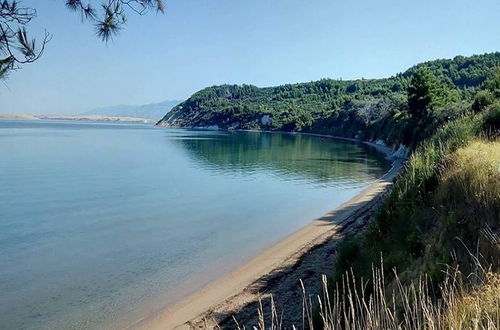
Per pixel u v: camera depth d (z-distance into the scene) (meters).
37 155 55.47
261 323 4.14
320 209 23.67
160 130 180.00
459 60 159.12
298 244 16.38
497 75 30.06
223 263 14.71
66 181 34.78
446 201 9.01
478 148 11.26
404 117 68.19
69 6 5.10
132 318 10.71
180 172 41.50
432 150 14.22
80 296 12.09
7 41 4.44
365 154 61.06
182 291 12.31
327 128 130.88
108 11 5.27
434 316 4.47
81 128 166.25
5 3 4.40
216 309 10.92
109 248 16.75
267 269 13.66
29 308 11.32
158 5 5.48
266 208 24.39
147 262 15.01
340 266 10.22
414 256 8.27
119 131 148.62
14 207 24.47
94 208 24.41
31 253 16.11
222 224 20.61
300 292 11.10
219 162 51.03
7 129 136.62
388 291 7.43
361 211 21.55
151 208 24.50
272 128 168.88
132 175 38.88
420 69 54.50
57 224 20.62
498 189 7.57
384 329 4.38
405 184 11.79
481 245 6.70
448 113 40.12
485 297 4.62
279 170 43.03
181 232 19.14
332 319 4.34
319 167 45.34
